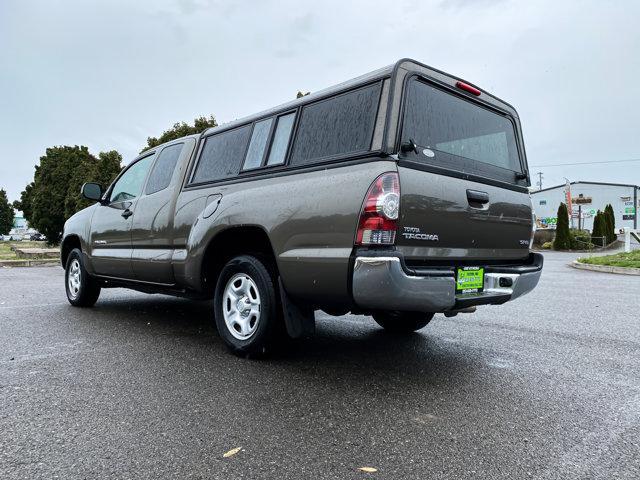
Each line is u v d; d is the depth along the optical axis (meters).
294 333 3.29
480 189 3.34
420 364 3.50
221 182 3.97
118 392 2.81
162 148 5.02
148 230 4.67
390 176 2.72
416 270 2.72
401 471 1.95
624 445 2.21
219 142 4.26
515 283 3.41
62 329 4.55
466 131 3.46
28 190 45.78
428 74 3.18
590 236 31.42
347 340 4.26
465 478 1.90
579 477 1.92
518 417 2.53
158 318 5.19
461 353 3.84
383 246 2.69
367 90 3.05
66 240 6.20
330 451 2.11
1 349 3.79
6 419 2.41
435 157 3.11
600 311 5.95
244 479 1.87
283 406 2.62
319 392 2.86
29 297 6.81
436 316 5.59
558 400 2.79
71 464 1.97
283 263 3.15
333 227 2.87
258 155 3.73
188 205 4.24
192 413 2.51
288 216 3.15
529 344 4.16
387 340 4.27
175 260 4.23
